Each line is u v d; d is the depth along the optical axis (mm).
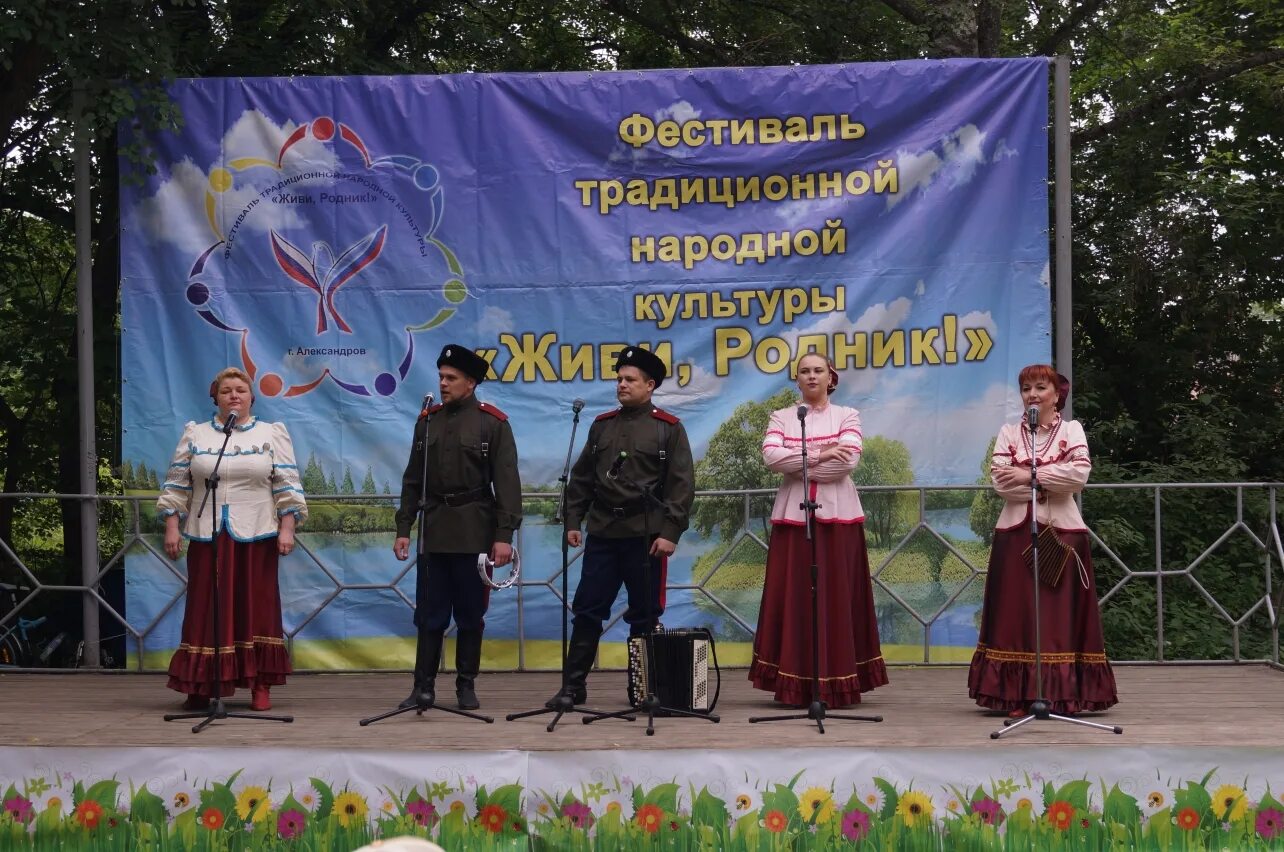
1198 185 12750
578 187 7812
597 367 7809
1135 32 13102
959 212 7746
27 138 10148
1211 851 5281
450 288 7816
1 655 9438
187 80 7777
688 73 7785
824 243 7758
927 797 5328
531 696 6793
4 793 5457
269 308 7789
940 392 7734
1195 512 12125
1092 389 13289
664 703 6129
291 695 6883
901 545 7750
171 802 5438
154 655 7703
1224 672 7383
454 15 11844
